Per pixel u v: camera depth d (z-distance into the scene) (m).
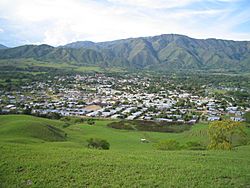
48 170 23.08
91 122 104.69
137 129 95.19
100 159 26.80
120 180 21.72
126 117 118.75
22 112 115.38
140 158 28.17
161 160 27.66
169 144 52.34
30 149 29.50
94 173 22.91
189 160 28.14
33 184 20.56
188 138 72.50
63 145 44.38
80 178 21.83
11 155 26.25
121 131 90.56
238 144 49.22
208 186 21.02
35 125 66.31
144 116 120.56
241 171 24.58
